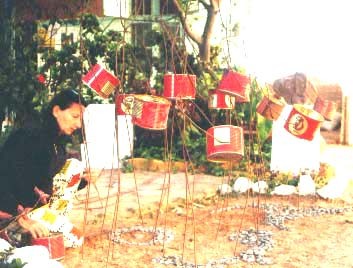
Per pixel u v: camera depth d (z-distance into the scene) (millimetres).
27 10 8789
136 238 5125
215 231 5367
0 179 4234
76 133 8391
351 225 5617
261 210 6117
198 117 8797
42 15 8797
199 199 6621
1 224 4320
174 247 4879
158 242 5004
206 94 8391
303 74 10922
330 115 5695
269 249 4848
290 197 6758
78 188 4859
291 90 10938
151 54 9000
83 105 4301
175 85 4039
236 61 9625
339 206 6398
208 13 9008
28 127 4352
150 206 6219
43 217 4480
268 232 5297
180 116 8547
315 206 6352
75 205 6285
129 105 3979
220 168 8070
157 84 8789
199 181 7586
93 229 5348
